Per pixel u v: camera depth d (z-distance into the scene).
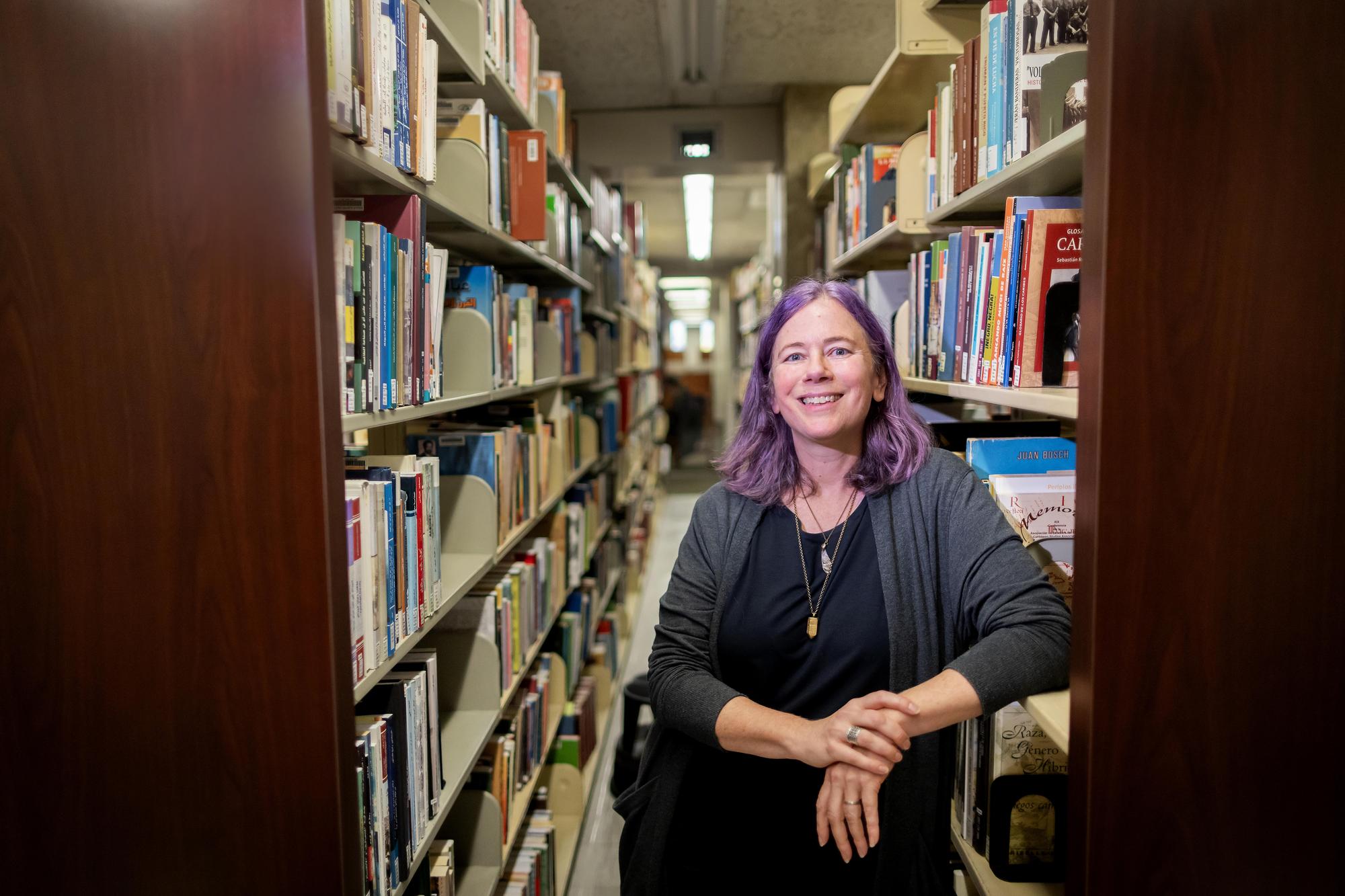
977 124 1.67
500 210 2.05
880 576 1.33
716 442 14.08
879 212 2.60
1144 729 0.92
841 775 1.14
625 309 4.97
